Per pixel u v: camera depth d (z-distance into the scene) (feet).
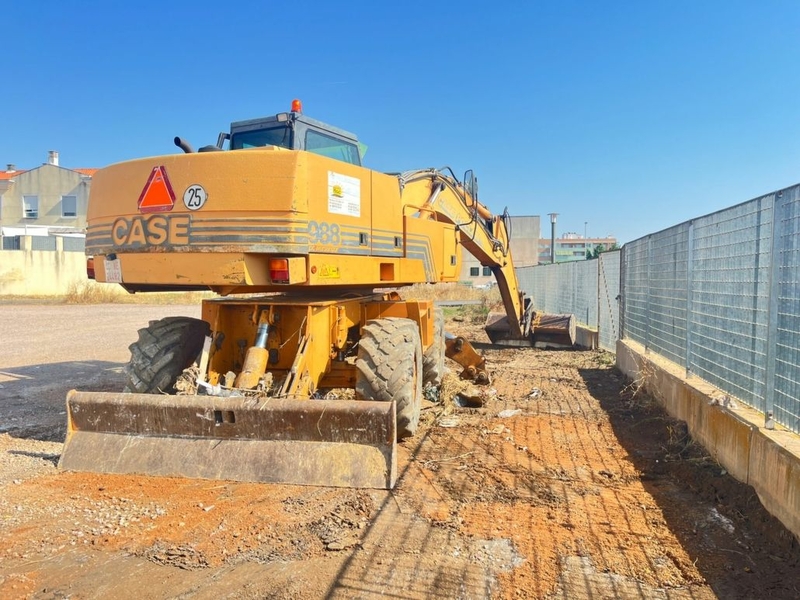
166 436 17.42
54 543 13.35
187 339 20.80
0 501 15.40
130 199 18.48
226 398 16.89
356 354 23.24
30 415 25.07
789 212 14.65
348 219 19.62
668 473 18.22
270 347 20.58
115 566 12.43
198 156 17.61
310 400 16.66
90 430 18.02
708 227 20.81
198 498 15.55
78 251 105.40
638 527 14.42
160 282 18.19
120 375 34.12
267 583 11.78
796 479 12.84
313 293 24.08
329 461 16.33
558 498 16.16
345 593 11.43
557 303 66.33
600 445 21.13
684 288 24.04
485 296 99.86
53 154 154.92
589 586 11.78
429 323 25.94
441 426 23.43
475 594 11.46
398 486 16.65
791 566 12.39
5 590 11.49
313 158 17.88
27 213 139.64
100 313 74.08
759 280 16.69
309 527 14.06
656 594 11.52
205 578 11.98
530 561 12.72
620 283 38.37
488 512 15.17
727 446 16.97
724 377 19.39
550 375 35.37
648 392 27.17
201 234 17.49
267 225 17.19
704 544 13.51
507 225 42.22
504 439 21.71
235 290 19.49
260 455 16.60
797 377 14.26
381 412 16.24
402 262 23.34
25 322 63.05
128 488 16.12
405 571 12.24
